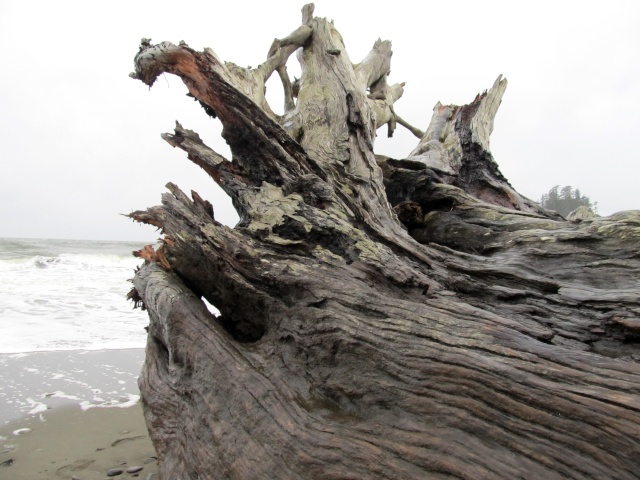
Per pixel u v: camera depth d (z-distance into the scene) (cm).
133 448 655
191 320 478
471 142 1101
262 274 477
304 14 1122
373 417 337
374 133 912
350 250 485
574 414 264
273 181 612
